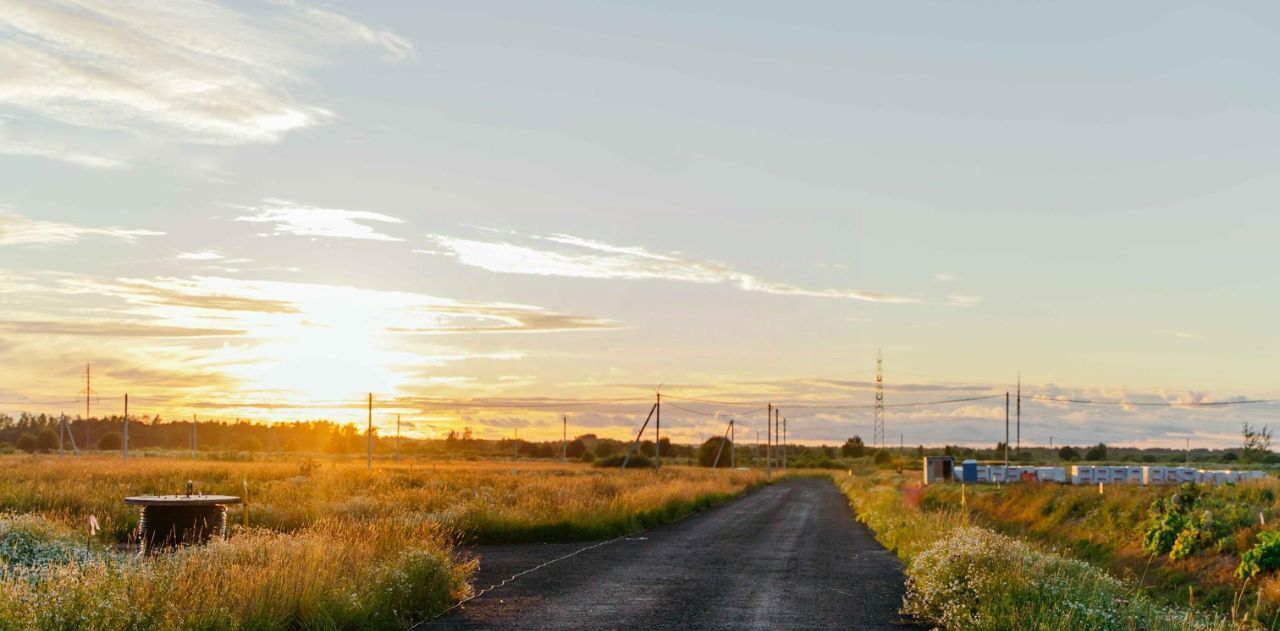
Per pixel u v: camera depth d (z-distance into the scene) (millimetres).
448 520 25562
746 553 23172
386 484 43094
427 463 120000
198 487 37000
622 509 31656
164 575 10352
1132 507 30359
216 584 10820
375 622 11766
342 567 13055
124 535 23719
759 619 13391
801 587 16859
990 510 43281
